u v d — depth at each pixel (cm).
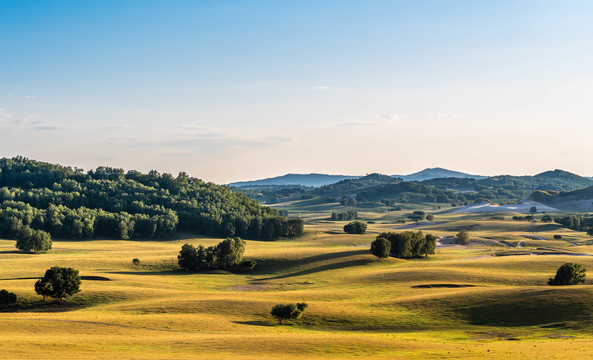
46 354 4959
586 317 7469
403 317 8269
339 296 10438
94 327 6881
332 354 5488
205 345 5847
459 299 9075
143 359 4881
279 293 10725
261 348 5731
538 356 4994
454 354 5356
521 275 12912
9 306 9275
